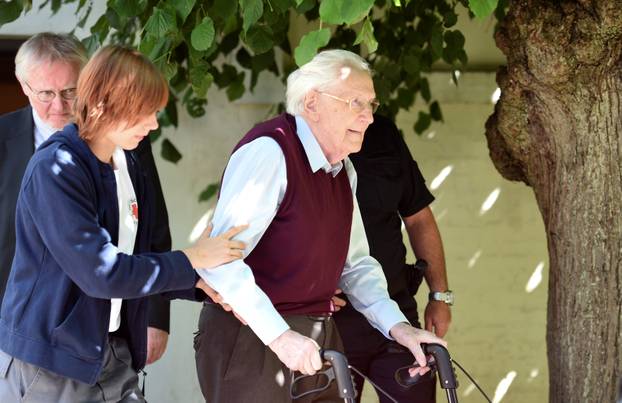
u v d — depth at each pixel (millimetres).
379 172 5547
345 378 3895
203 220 7426
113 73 3678
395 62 6785
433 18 6680
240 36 6176
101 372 3889
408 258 7559
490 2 3986
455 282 7586
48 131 4730
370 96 4277
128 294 3678
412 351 4355
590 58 4809
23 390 3723
